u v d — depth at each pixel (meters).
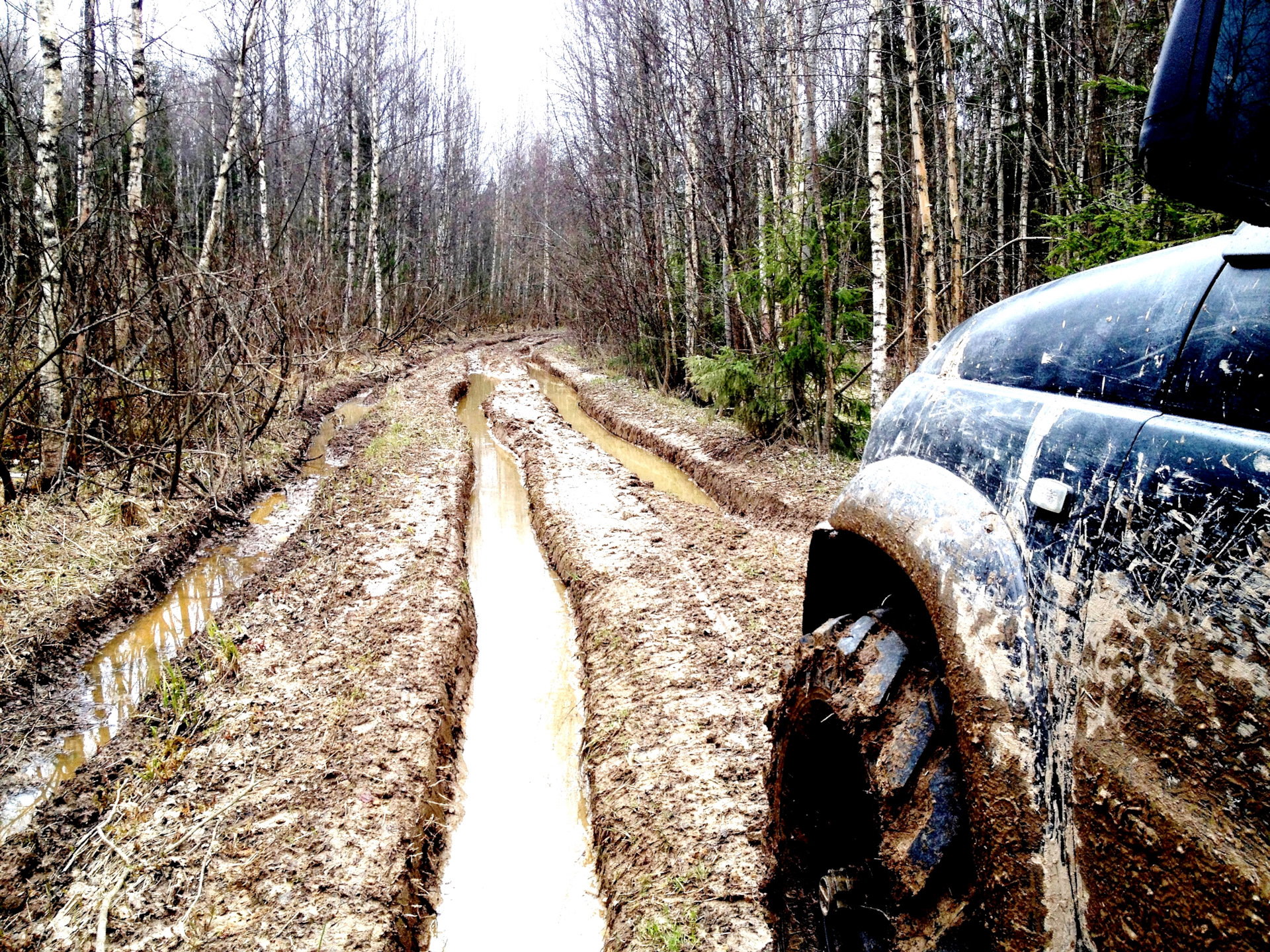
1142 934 1.12
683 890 3.78
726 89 15.34
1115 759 1.21
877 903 1.99
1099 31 12.47
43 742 5.44
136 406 9.93
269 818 4.48
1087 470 1.40
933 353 2.27
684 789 4.50
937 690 1.87
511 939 4.12
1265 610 1.03
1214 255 1.38
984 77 18.45
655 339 19.59
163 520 9.13
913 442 2.06
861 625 2.15
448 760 5.53
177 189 21.41
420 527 9.58
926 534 1.77
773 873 2.42
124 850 4.19
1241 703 1.04
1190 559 1.15
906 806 1.77
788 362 11.86
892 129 20.33
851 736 2.00
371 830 4.43
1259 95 1.12
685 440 14.52
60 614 6.79
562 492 11.43
